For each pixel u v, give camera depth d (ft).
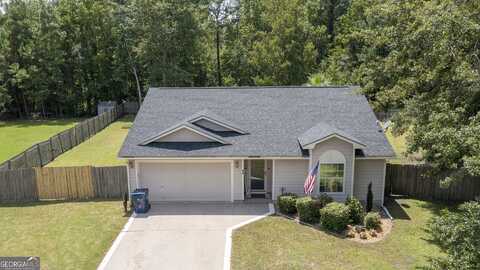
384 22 72.02
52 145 94.17
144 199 62.59
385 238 53.06
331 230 55.47
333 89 78.43
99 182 69.72
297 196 63.82
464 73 40.01
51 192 69.41
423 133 50.44
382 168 65.72
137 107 162.81
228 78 162.09
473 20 42.65
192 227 57.21
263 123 70.59
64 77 161.17
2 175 67.77
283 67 137.49
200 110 74.13
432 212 62.34
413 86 56.08
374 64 68.08
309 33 144.46
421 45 48.93
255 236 54.03
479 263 28.45
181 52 152.97
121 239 53.67
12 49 155.02
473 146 32.96
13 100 159.22
